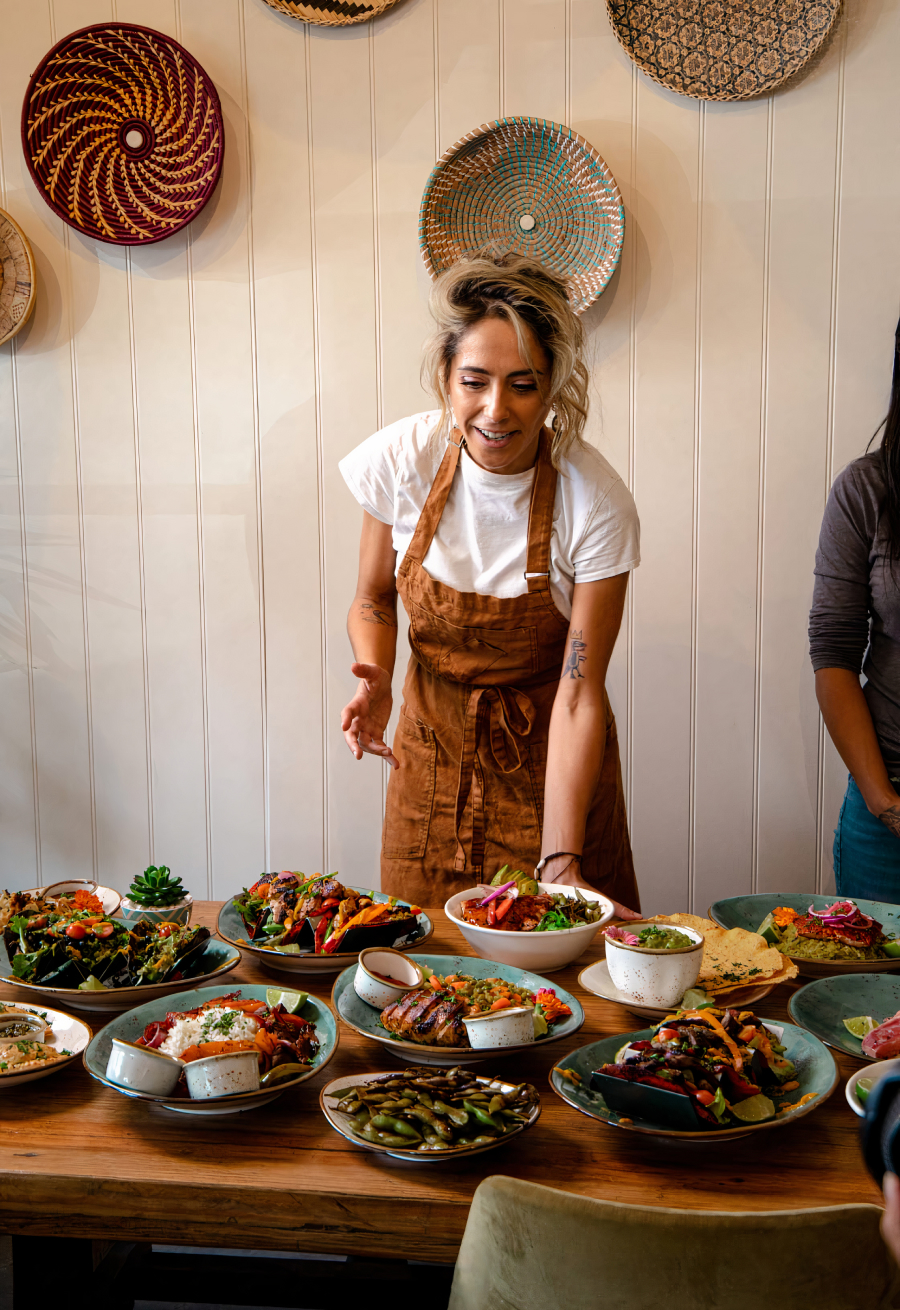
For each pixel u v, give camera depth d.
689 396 2.60
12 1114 1.00
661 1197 0.85
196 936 1.29
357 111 2.62
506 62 2.56
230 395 2.74
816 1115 0.99
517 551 1.77
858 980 1.24
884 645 1.90
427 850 1.90
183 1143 0.94
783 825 2.69
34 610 2.88
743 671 2.66
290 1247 0.87
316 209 2.66
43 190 2.67
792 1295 0.67
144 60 2.64
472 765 1.86
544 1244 0.70
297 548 2.76
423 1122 0.90
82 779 2.90
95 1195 0.88
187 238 2.71
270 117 2.65
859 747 1.89
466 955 1.38
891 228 2.52
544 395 1.57
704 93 2.49
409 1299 1.27
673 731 2.70
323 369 2.70
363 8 2.56
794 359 2.57
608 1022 1.19
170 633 2.83
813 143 2.51
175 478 2.79
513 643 1.81
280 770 2.83
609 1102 0.95
